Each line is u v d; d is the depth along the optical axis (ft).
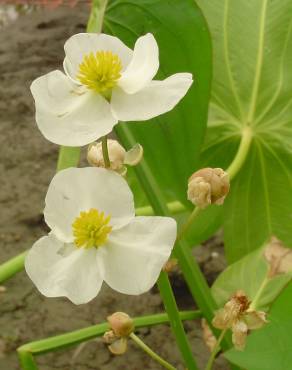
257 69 1.14
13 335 1.52
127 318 0.71
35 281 0.57
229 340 0.84
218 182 0.64
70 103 0.57
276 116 1.15
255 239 1.23
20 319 1.56
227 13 1.14
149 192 0.83
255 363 0.71
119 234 0.58
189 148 1.00
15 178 2.00
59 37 2.74
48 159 2.08
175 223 0.57
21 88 2.42
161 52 0.97
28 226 1.83
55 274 0.57
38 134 2.20
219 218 1.24
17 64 2.58
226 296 0.96
